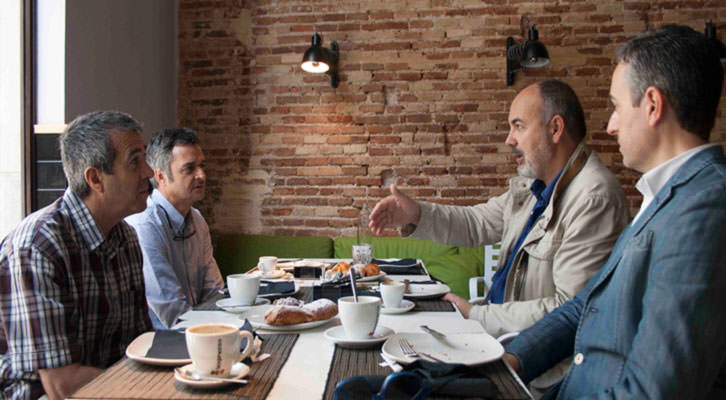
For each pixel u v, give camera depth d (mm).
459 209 2197
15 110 2674
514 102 1842
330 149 4027
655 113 997
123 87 3354
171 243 2215
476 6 3928
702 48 977
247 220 4094
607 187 1635
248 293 1462
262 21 4082
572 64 3859
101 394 854
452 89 3941
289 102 4059
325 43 4020
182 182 2225
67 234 1323
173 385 900
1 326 1243
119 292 1459
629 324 975
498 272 1996
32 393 1204
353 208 4012
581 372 1066
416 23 3963
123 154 1387
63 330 1209
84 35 2928
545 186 1903
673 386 825
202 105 4129
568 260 1601
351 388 832
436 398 835
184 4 4148
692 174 953
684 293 852
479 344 1076
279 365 1005
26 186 2660
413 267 2350
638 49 1021
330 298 1623
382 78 3984
